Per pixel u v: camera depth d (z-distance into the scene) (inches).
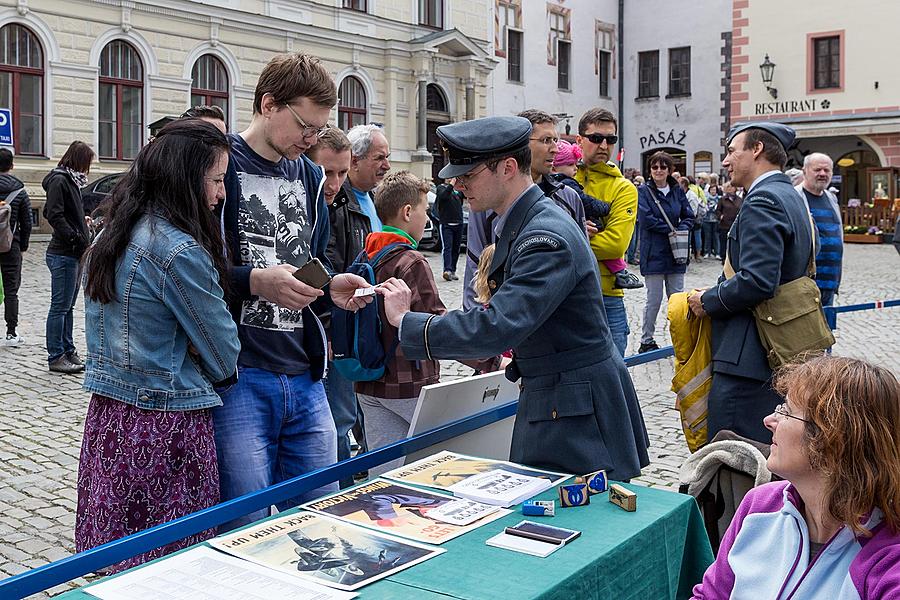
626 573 93.2
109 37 825.5
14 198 363.6
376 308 142.0
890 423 77.6
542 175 190.2
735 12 1208.8
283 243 128.0
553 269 108.1
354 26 1029.2
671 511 102.7
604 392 114.7
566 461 114.7
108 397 110.0
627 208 223.1
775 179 167.2
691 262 813.9
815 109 1163.3
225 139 114.6
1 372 325.7
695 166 1373.0
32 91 788.0
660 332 441.1
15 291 373.1
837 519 79.2
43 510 197.2
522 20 1253.1
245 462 121.6
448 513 100.7
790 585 82.0
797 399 81.8
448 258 633.6
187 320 108.7
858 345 405.7
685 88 1373.0
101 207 114.0
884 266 793.6
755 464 124.8
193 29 884.0
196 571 85.7
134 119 855.1
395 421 167.3
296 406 127.8
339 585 82.1
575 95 1352.1
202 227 111.8
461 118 1147.9
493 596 79.7
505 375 131.0
